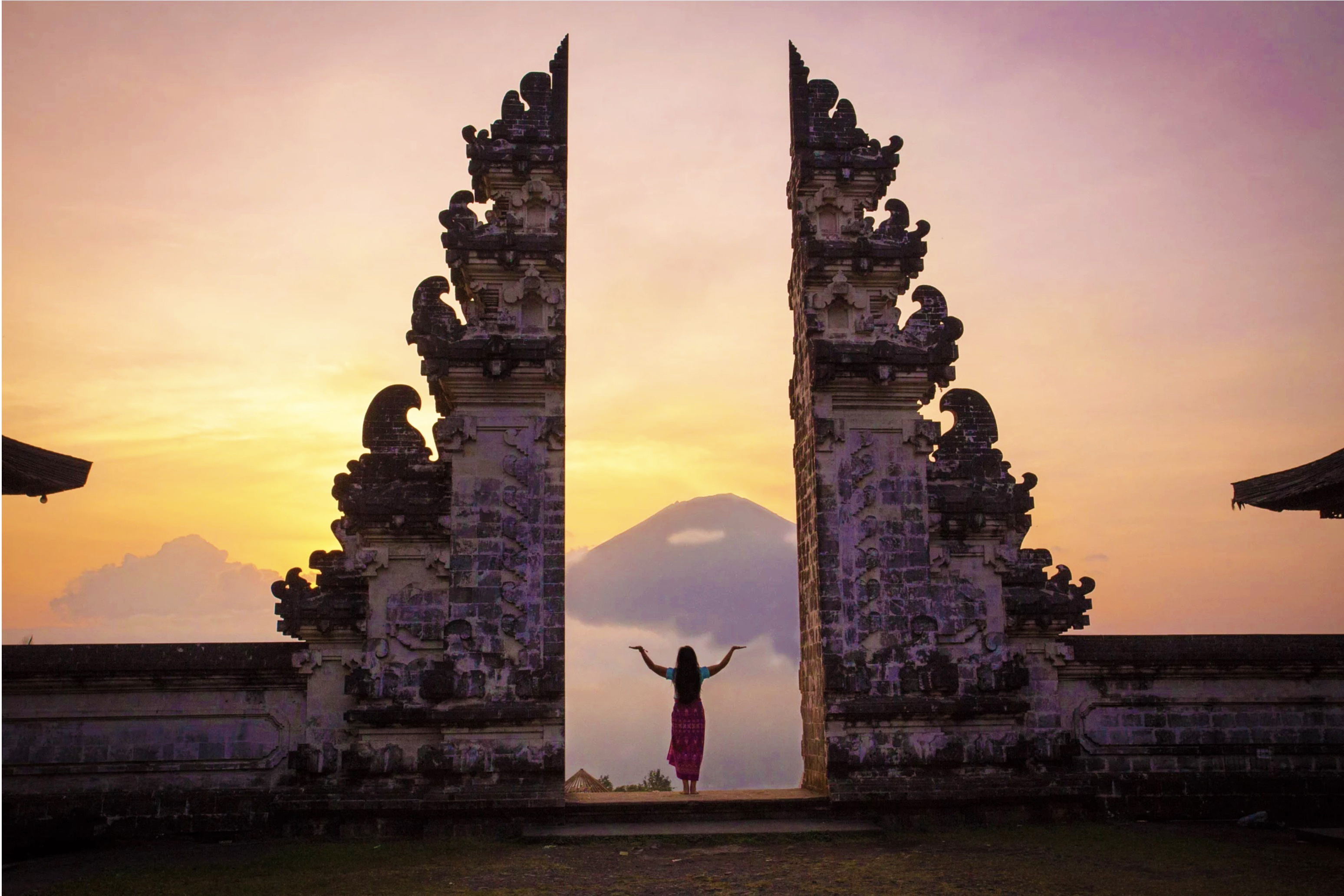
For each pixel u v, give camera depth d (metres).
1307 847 13.26
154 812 14.40
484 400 15.80
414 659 15.07
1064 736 15.77
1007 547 16.25
